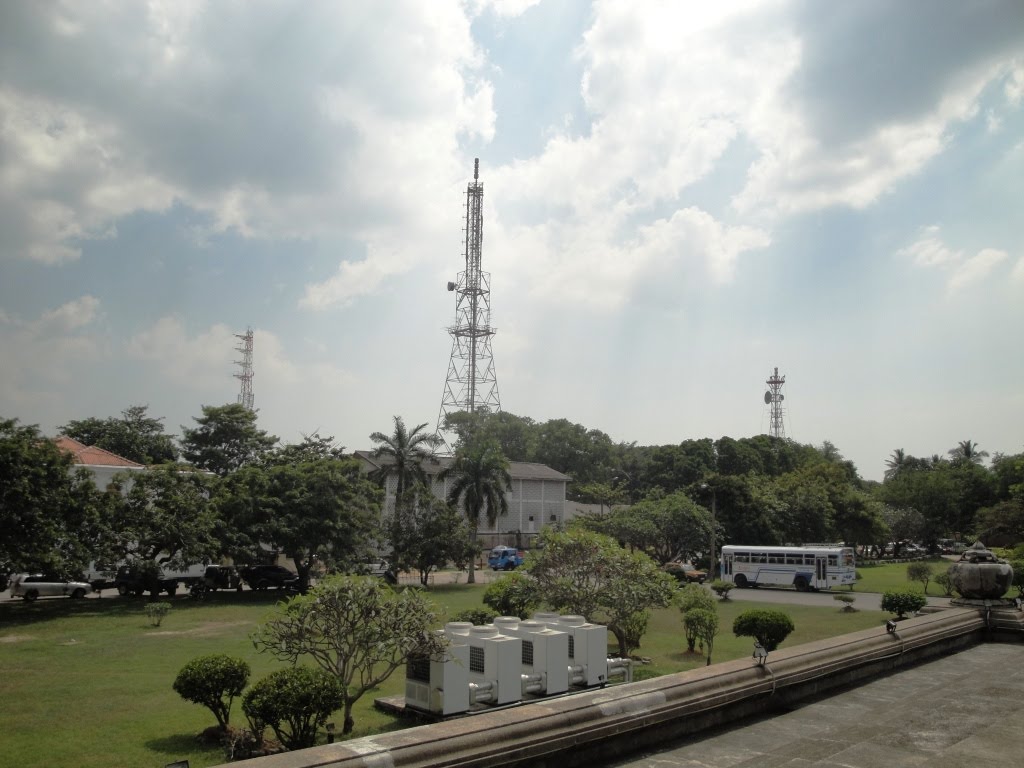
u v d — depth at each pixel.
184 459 63.78
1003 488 74.88
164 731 12.95
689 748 5.23
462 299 80.88
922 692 6.93
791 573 44.38
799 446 104.56
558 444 93.44
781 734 5.59
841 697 6.74
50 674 18.06
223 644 22.50
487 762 4.14
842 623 28.98
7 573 30.62
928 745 5.34
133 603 33.69
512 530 73.06
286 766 3.65
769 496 60.31
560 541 18.50
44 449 30.95
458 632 12.58
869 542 70.75
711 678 5.82
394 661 12.46
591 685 12.88
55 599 35.31
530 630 12.68
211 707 12.46
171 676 17.80
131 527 34.00
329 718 13.01
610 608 17.94
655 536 51.53
